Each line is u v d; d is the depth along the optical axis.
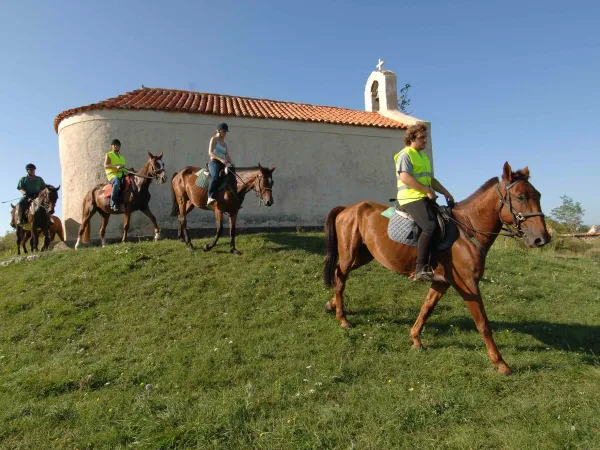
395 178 15.46
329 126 14.67
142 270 8.59
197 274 8.38
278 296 7.38
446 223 5.23
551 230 18.38
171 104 13.57
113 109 12.48
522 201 4.87
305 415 4.12
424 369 5.06
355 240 6.21
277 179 13.98
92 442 3.96
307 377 4.94
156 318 6.84
